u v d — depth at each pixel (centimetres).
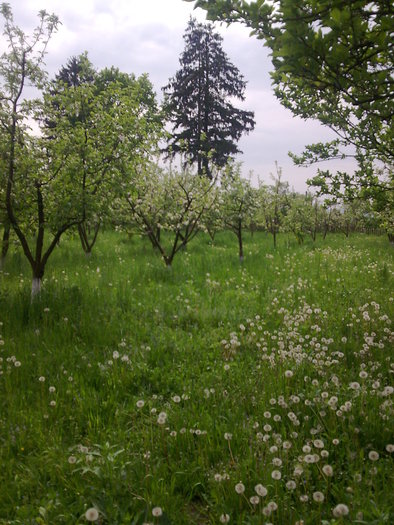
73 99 859
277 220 2284
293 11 307
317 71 349
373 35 324
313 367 480
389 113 423
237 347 593
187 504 294
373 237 2806
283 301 822
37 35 755
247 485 294
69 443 364
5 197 772
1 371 471
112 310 748
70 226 866
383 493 276
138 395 458
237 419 389
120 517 268
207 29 3762
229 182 1478
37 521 264
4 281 955
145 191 1271
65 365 516
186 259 1384
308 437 355
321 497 242
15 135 743
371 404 382
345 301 837
